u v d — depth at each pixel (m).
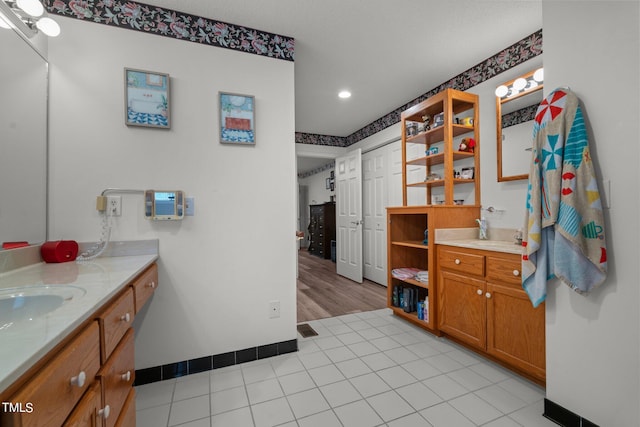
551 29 1.31
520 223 2.10
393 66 2.43
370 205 4.14
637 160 1.06
